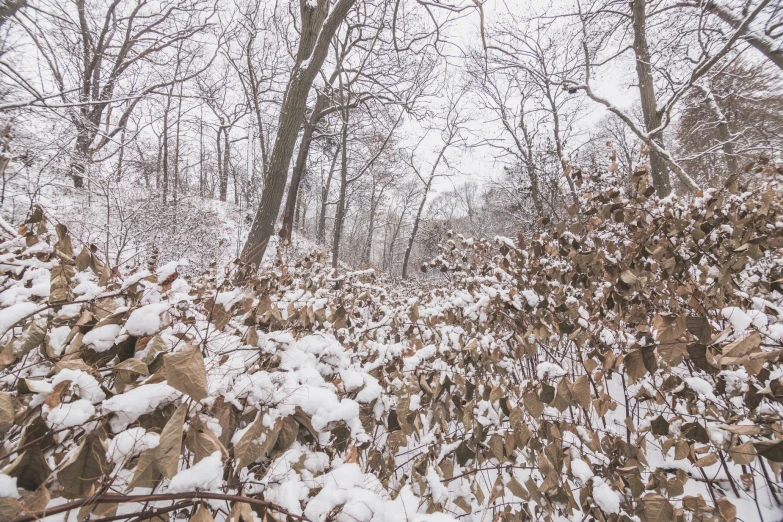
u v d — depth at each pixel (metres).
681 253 2.56
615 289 2.48
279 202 5.58
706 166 8.62
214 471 0.97
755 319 1.46
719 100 7.64
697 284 2.48
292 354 1.50
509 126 14.40
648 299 2.47
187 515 1.21
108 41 8.78
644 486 1.62
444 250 3.52
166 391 1.07
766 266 2.66
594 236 2.68
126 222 7.70
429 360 2.08
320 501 1.01
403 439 1.76
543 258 3.04
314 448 1.42
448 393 2.00
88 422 0.93
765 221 2.31
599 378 2.09
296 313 2.28
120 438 0.95
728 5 5.53
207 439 1.05
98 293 1.45
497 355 2.21
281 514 1.04
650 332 2.15
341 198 11.15
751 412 1.60
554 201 11.80
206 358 1.34
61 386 0.97
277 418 1.21
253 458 1.10
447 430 1.96
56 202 6.63
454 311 2.69
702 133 8.70
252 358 1.54
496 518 1.67
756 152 7.05
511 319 2.52
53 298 1.38
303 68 5.66
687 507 1.48
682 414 1.71
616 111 6.62
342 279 3.28
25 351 1.12
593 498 1.56
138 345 1.20
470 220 24.55
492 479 2.16
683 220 2.45
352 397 1.65
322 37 5.66
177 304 1.43
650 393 1.75
